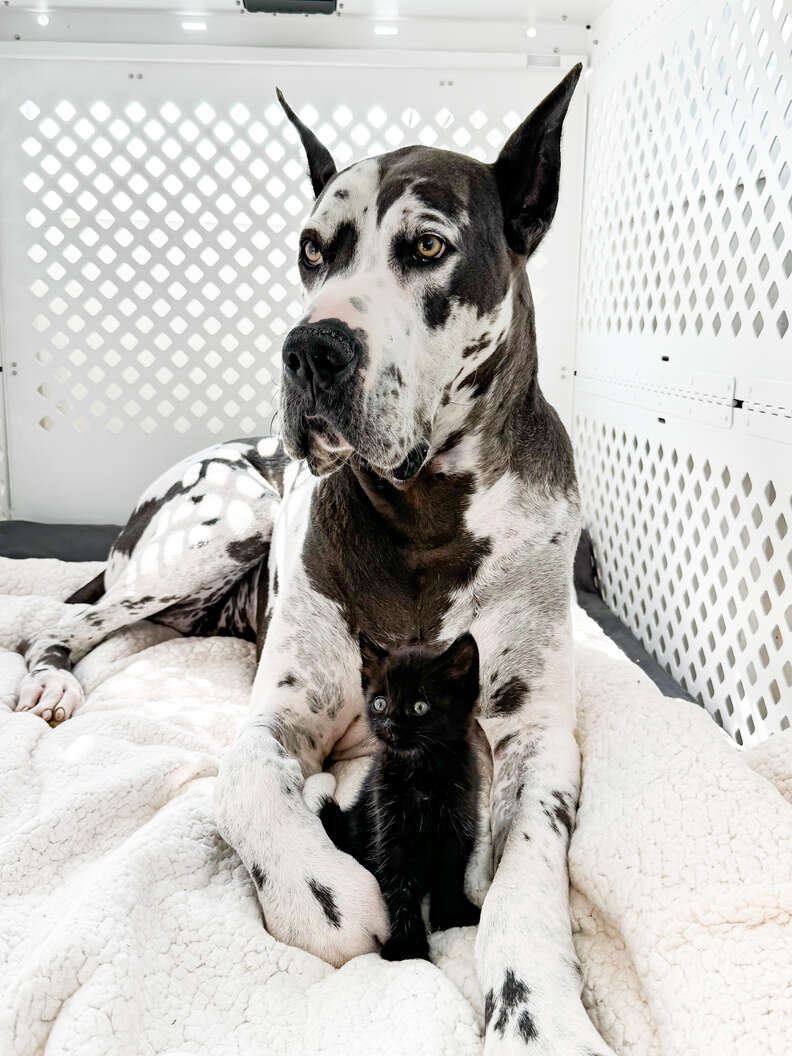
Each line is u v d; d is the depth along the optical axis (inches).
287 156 138.6
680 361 104.0
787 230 80.0
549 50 134.3
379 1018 53.6
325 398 61.2
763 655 88.3
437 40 133.3
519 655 76.3
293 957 58.2
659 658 113.5
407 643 76.9
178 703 93.1
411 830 63.0
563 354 143.3
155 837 63.7
